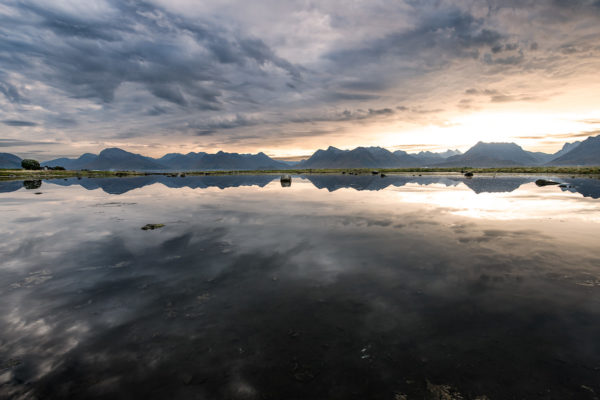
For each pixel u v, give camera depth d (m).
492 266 8.84
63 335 5.50
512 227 14.05
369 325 5.76
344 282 7.84
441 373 4.45
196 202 25.22
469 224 14.88
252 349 5.07
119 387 4.23
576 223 14.73
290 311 6.34
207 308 6.51
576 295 6.86
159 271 8.79
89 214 19.03
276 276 8.33
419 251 10.46
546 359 4.70
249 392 4.13
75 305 6.69
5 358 4.85
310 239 12.30
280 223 15.65
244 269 8.89
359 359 4.78
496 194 28.81
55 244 11.84
